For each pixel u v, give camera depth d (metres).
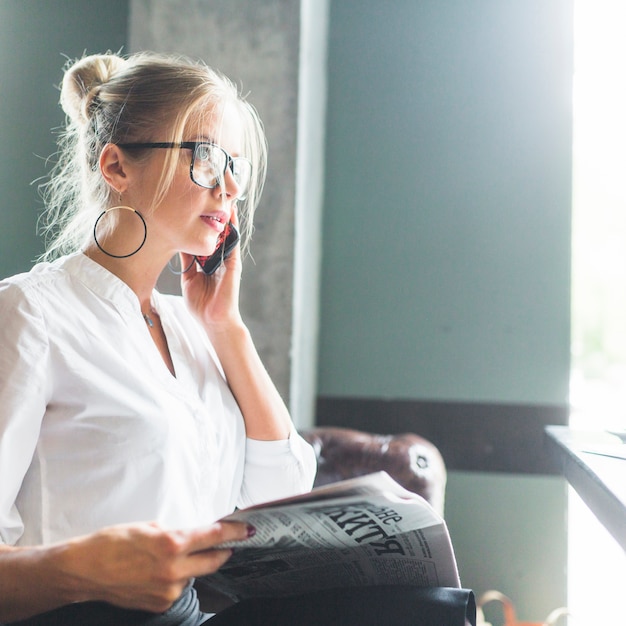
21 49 3.25
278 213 3.09
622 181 6.41
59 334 1.25
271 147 3.09
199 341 1.54
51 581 0.99
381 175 3.34
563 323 3.21
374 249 3.34
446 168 3.29
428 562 1.11
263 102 3.10
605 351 7.23
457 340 3.27
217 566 1.01
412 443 2.57
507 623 2.82
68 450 1.24
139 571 0.96
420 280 3.30
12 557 1.03
